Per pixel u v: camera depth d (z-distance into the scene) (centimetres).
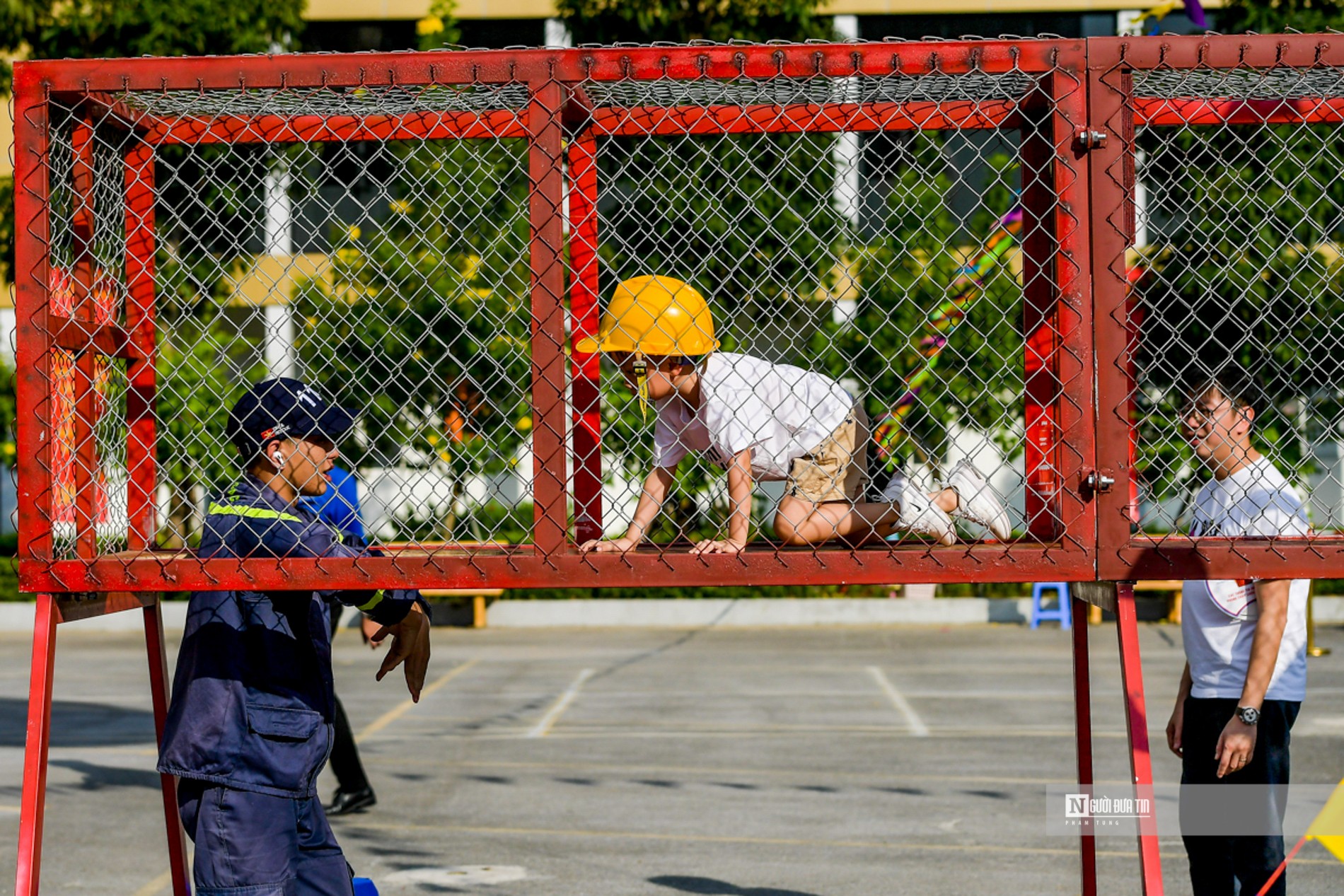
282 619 1322
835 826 2497
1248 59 1281
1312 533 1452
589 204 1477
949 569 1288
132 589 1290
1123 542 1284
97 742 3450
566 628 6344
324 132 1505
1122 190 1285
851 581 1291
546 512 1298
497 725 3712
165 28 5578
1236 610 1495
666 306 1465
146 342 1523
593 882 2119
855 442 1555
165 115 1470
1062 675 4653
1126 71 1288
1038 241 1455
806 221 1503
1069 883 2103
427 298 3984
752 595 6575
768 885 2091
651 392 1485
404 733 3581
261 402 1360
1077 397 1289
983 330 1712
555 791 2833
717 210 1511
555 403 1298
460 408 1468
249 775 1280
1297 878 2094
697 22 5897
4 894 2025
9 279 6250
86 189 1408
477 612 6303
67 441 1365
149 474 1525
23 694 4356
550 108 1302
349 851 2327
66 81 1309
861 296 1578
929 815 2588
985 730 3562
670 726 3662
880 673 4753
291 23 6088
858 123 1497
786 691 4328
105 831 2472
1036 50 1290
